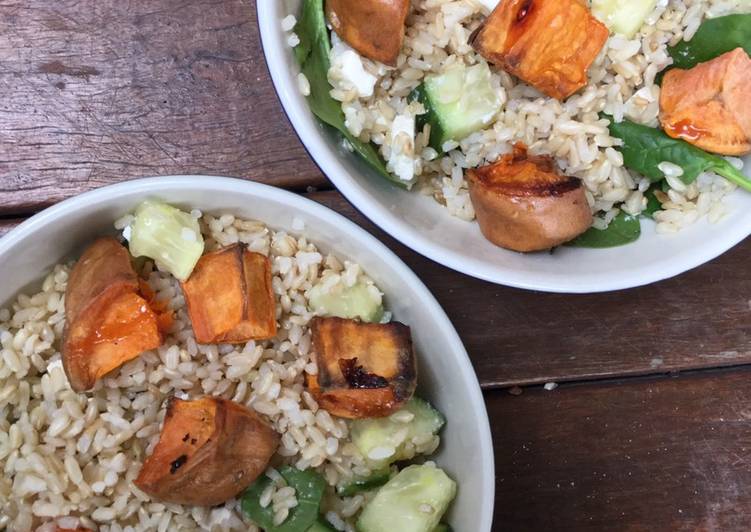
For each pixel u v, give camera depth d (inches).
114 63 13.4
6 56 13.3
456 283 13.9
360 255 12.1
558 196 11.6
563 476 13.8
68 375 11.4
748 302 14.1
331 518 12.1
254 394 12.0
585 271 11.9
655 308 14.1
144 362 12.0
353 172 12.0
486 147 12.7
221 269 11.8
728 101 12.0
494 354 13.8
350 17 11.9
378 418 12.1
